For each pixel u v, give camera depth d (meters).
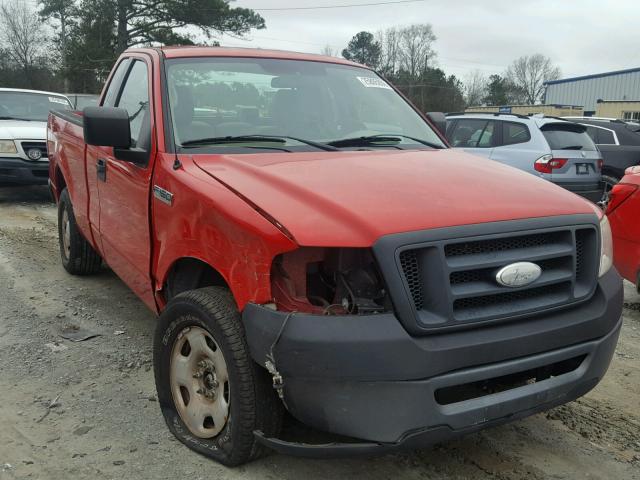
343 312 2.67
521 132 9.76
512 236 2.81
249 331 2.75
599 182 9.98
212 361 3.12
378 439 2.60
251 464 3.21
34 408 3.75
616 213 5.71
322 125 4.13
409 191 3.01
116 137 3.71
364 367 2.53
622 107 41.94
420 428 2.61
